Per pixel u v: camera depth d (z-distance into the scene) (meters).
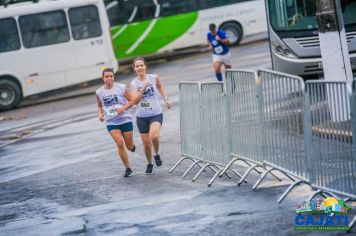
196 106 25.81
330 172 18.70
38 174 30.30
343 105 17.81
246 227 18.19
